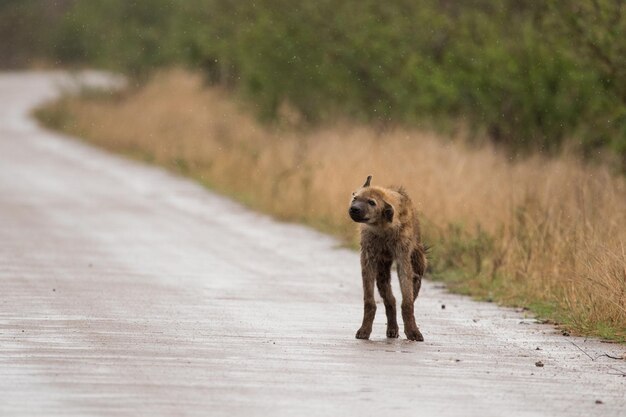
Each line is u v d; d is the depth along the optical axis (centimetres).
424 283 6059
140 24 18762
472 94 9456
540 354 4256
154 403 3303
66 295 5328
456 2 10488
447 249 6412
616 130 7888
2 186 10300
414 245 4562
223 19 14338
